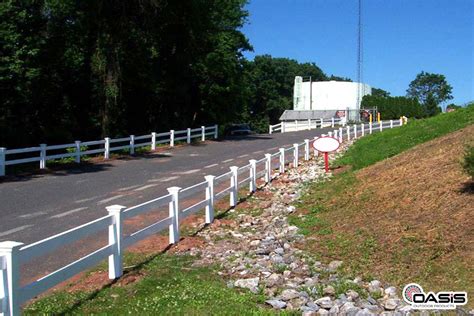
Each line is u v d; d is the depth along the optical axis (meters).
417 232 9.64
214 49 46.38
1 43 26.67
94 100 37.78
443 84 116.50
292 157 27.09
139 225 12.55
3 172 20.59
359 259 9.35
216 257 10.23
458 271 7.93
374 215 11.59
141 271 9.09
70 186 18.31
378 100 82.00
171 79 42.91
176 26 38.97
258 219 13.69
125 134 41.22
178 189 11.18
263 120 117.62
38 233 11.55
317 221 12.52
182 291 7.98
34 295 6.55
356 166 20.11
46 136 33.34
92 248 10.50
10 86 27.66
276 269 9.34
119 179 20.02
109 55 32.84
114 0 32.69
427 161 14.84
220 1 44.00
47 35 32.31
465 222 9.32
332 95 92.06
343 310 7.15
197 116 50.75
